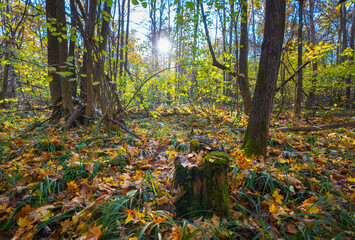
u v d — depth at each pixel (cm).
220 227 165
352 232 166
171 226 169
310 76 802
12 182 237
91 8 404
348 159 317
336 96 1079
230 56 620
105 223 172
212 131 511
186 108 864
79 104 542
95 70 432
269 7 286
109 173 276
